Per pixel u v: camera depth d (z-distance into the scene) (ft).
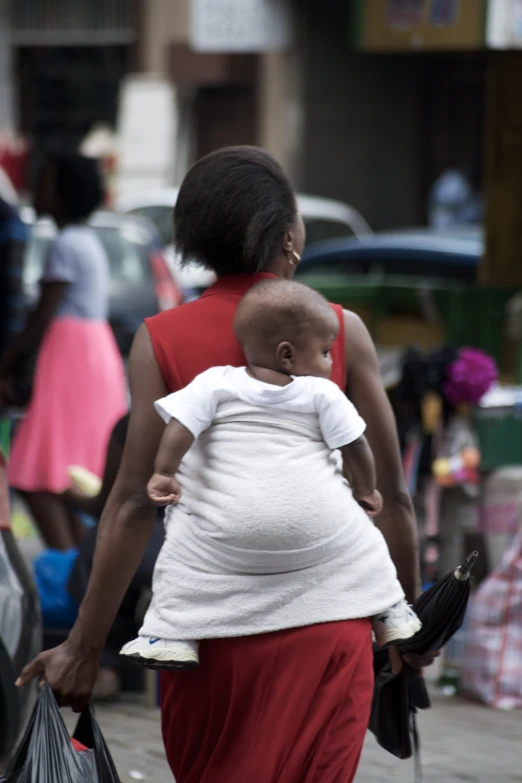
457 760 29.25
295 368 16.31
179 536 16.38
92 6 150.51
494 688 34.47
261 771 16.05
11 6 152.87
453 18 48.37
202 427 16.21
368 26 50.42
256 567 16.02
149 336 17.39
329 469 16.33
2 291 41.42
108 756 18.69
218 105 143.95
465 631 36.29
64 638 33.32
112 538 17.79
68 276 42.22
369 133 144.77
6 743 23.31
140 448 17.42
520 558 34.96
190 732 16.93
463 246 76.54
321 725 16.17
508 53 55.57
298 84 139.54
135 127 139.33
